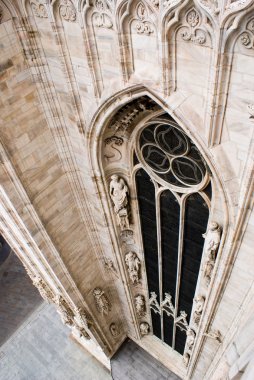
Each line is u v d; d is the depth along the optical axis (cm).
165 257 1753
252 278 1174
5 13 1094
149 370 2567
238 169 917
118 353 2681
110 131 1333
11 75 1194
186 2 727
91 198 1658
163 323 2297
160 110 1145
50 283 2055
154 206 1547
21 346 2922
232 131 870
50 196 1541
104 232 1789
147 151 1346
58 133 1434
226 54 744
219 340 1673
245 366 912
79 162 1521
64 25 1065
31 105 1308
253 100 772
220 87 804
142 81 981
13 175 1320
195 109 909
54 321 3042
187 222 1444
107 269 2081
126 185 1547
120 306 2406
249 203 944
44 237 1593
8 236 2033
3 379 2733
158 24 819
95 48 1048
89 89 1175
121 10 867
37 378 2706
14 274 3638
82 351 2820
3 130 1239
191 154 1163
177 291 1856
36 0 1049
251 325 1005
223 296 1395
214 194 1162
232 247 1119
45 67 1252
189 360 2206
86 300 2102
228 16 665
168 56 864
